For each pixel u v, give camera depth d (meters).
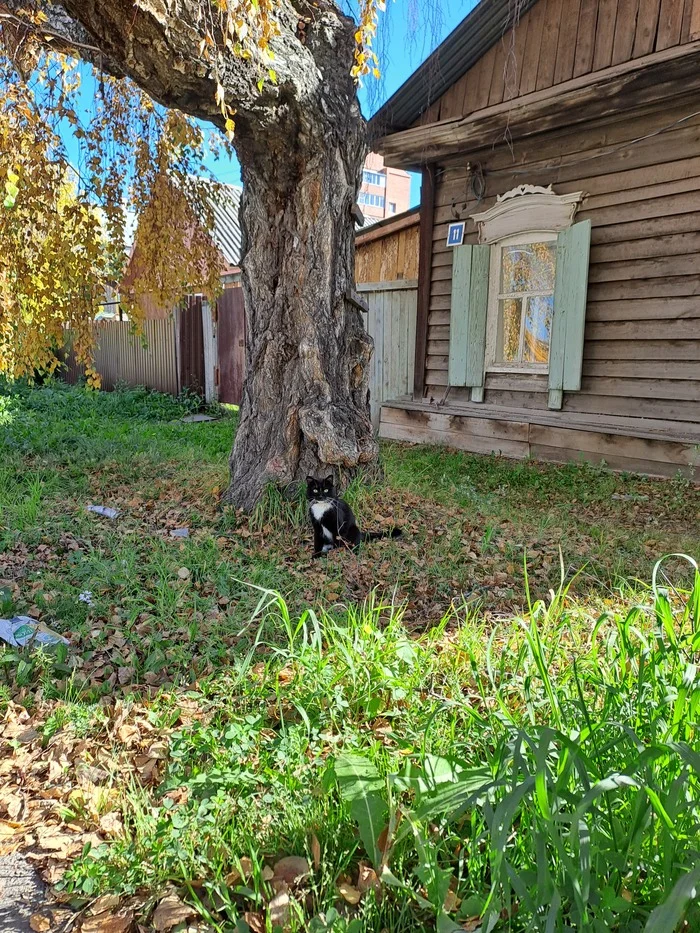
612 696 2.00
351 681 2.66
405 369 10.60
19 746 2.50
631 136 7.10
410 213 10.72
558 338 7.92
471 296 8.87
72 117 5.41
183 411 12.47
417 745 2.24
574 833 1.39
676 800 1.49
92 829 2.09
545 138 7.88
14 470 6.63
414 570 4.31
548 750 1.65
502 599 3.85
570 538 5.20
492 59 7.96
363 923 1.61
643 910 1.48
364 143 5.21
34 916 1.77
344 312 5.32
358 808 1.86
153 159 6.24
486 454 8.53
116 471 6.90
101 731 2.60
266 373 5.31
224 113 3.46
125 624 3.49
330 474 5.37
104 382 16.03
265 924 1.67
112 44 3.73
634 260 7.23
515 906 1.62
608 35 6.82
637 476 6.96
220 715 2.63
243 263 5.30
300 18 4.61
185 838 1.96
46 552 4.47
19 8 4.62
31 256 5.61
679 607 3.30
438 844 1.77
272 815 2.05
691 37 6.11
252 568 4.25
